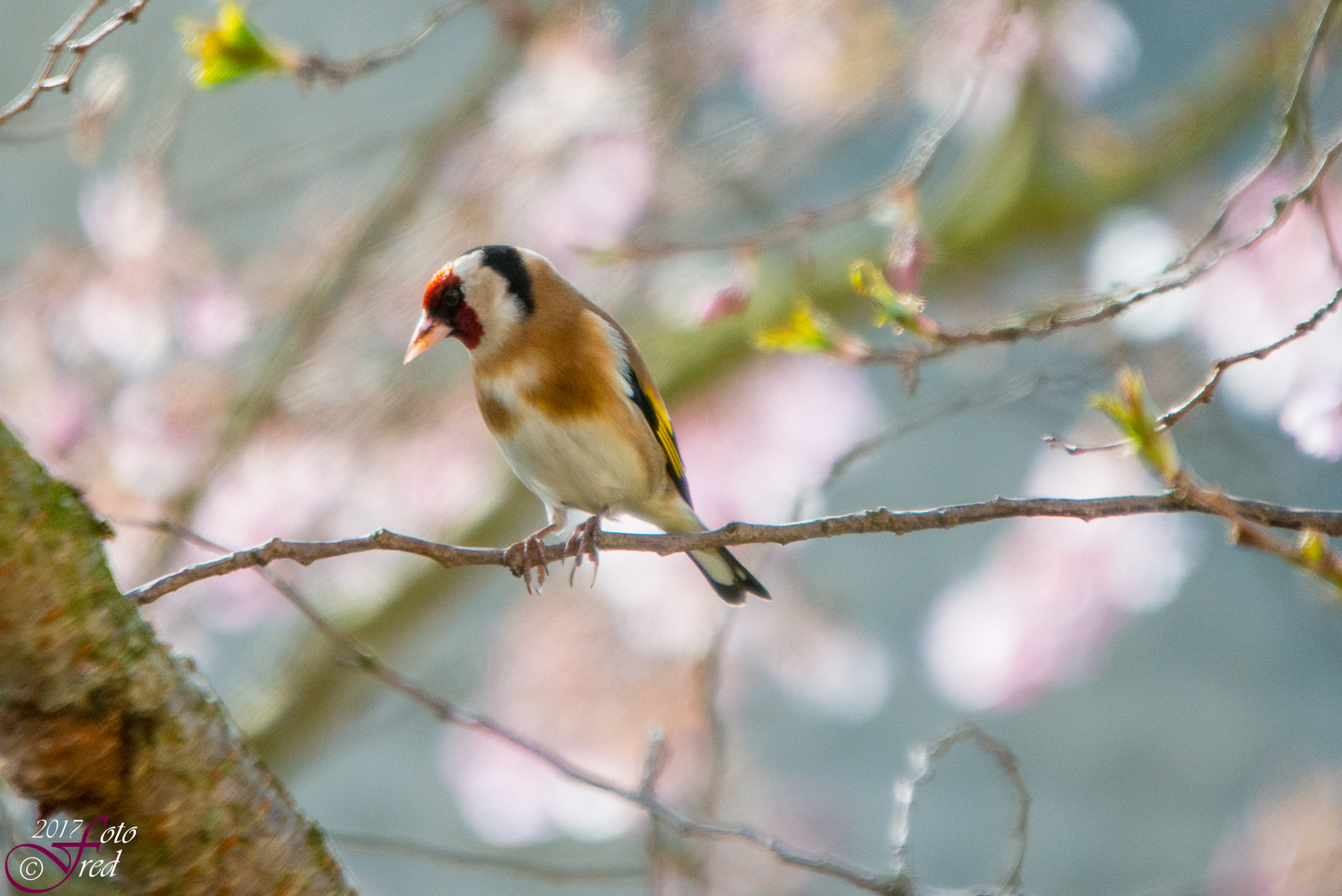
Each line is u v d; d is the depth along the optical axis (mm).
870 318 12938
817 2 11547
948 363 12562
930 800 27750
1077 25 12648
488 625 16078
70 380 11266
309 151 13055
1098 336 10039
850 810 21000
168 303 11055
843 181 16188
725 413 12883
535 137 11500
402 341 12516
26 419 11148
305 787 25484
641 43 11602
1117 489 12117
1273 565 27000
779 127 12336
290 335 11648
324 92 19219
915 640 28312
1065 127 13383
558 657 12797
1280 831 14141
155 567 11250
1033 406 10711
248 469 11859
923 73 12008
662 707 12438
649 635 12602
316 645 12117
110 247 10703
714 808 7000
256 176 13156
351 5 20953
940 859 27078
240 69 5375
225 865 4156
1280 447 11156
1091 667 12734
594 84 11422
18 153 20062
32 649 3789
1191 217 11664
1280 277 8172
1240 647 28531
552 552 5750
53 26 20906
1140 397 4012
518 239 12094
